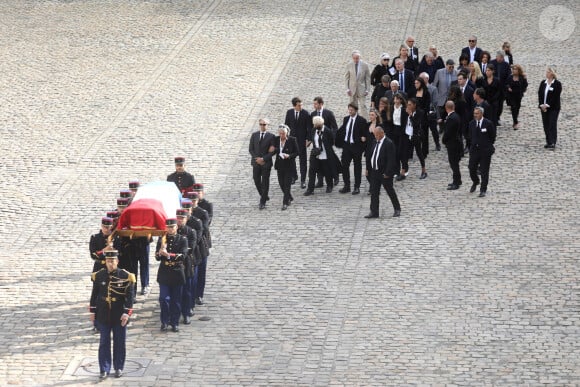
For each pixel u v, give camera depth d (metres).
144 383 65.81
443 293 76.94
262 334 71.94
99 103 120.00
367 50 134.75
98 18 149.62
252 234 88.50
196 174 101.38
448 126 94.81
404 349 69.19
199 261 74.69
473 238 86.06
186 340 71.31
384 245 85.50
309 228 89.44
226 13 151.50
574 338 69.94
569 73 125.50
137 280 80.75
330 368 67.12
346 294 77.31
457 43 136.00
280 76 127.00
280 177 93.56
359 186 97.50
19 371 67.12
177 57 134.38
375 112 91.75
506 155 103.94
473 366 66.81
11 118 115.88
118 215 76.06
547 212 90.62
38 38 141.88
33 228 90.56
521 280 78.50
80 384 65.62
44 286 79.50
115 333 66.44
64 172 102.19
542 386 64.19
